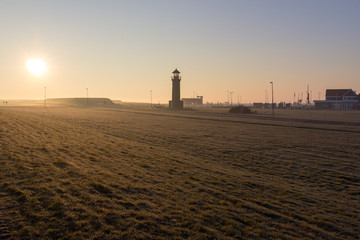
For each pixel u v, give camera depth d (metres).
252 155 25.16
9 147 22.25
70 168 16.92
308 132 43.84
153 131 40.88
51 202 11.55
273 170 20.27
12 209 10.79
